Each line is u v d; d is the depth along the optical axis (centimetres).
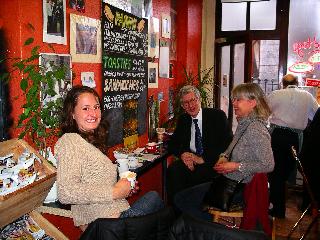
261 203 222
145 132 380
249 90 229
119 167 238
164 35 429
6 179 153
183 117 354
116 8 303
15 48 200
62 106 197
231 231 138
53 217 227
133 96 345
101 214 180
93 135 192
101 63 286
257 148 221
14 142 180
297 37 540
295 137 365
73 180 168
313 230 341
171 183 337
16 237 180
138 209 196
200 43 559
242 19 561
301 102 370
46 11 217
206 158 334
